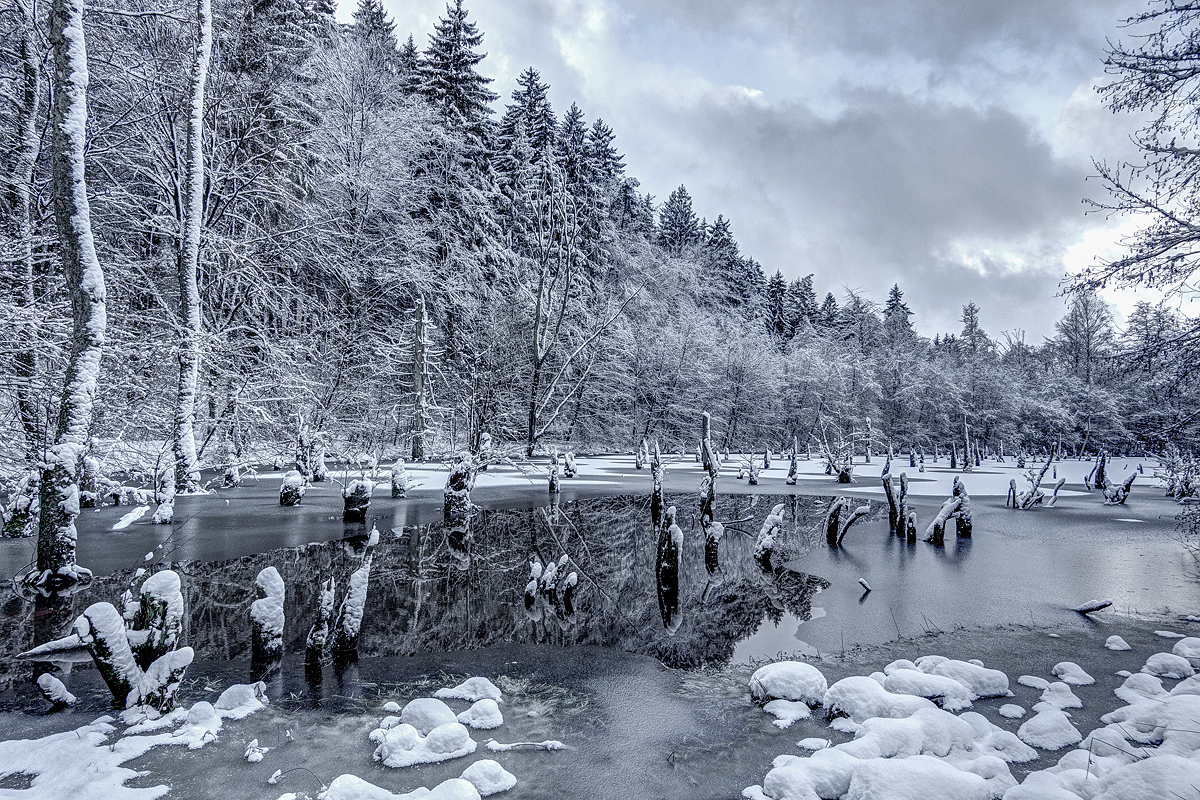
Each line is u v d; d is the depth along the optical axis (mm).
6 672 5098
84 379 7766
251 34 19453
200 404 16766
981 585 8727
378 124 26328
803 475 28125
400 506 15016
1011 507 17141
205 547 9898
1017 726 4305
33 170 13453
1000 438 50625
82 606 6832
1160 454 15023
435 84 32000
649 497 18562
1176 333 7758
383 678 5234
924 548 11484
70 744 3863
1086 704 4684
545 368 33719
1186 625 6887
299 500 14469
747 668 5664
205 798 3314
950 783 3139
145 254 19422
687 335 42656
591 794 3467
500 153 36906
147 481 15367
